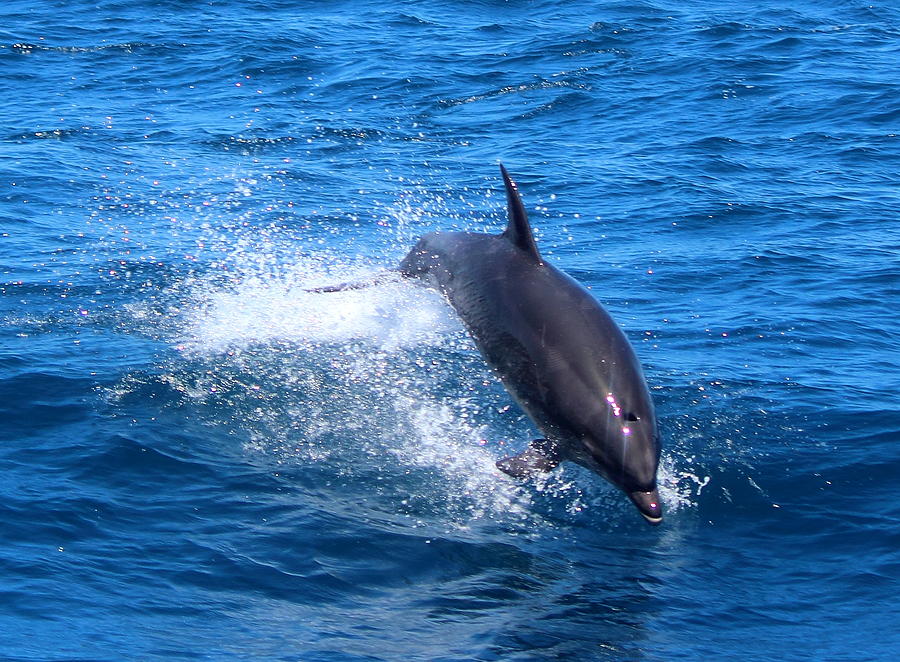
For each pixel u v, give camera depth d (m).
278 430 21.45
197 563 16.84
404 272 23.14
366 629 15.48
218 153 46.75
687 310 29.61
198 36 69.56
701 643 15.38
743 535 18.41
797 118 53.75
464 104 56.84
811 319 28.84
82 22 72.69
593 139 50.72
